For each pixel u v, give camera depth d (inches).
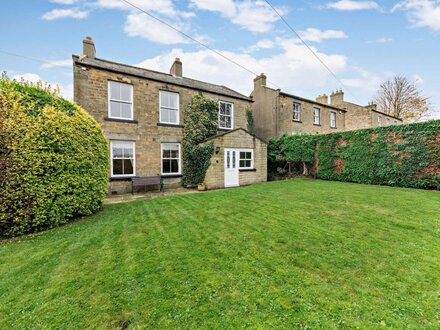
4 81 193.3
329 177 483.8
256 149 511.5
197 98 498.9
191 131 487.5
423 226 167.8
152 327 77.2
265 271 110.9
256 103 700.0
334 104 889.5
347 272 108.0
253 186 415.8
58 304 91.3
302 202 259.1
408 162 357.7
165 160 467.2
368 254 125.7
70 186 216.2
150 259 128.0
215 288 97.8
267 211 224.1
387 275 104.4
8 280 111.3
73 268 121.5
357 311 81.2
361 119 850.1
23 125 188.1
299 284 99.0
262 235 159.3
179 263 121.8
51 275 114.9
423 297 88.1
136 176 428.8
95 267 121.5
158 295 94.4
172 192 412.5
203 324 77.6
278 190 351.9
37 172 192.7
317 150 510.3
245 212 223.5
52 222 202.2
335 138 471.5
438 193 299.0
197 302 89.2
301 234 158.9
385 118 983.6
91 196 239.8
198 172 463.5
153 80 447.2
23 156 185.9
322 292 92.8
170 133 468.4
